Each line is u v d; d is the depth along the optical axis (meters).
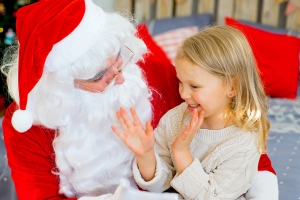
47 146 1.40
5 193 1.85
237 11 3.00
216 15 3.14
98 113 1.36
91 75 1.27
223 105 1.34
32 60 1.21
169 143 1.43
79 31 1.24
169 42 2.73
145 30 2.25
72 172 1.41
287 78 2.51
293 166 1.81
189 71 1.27
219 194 1.30
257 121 1.34
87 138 1.37
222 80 1.28
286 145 1.97
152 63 1.60
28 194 1.38
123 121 1.27
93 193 1.41
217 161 1.34
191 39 1.33
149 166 1.34
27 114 1.25
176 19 2.93
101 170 1.39
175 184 1.32
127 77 1.42
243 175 1.33
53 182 1.42
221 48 1.28
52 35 1.22
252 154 1.33
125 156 1.41
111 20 1.32
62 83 1.28
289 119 2.19
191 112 1.33
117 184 1.41
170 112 1.47
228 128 1.35
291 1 2.81
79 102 1.35
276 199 1.41
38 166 1.40
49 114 1.32
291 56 2.54
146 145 1.28
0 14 2.96
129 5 3.12
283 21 3.01
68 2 1.27
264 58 2.53
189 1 3.05
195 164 1.31
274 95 2.56
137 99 1.42
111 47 1.27
